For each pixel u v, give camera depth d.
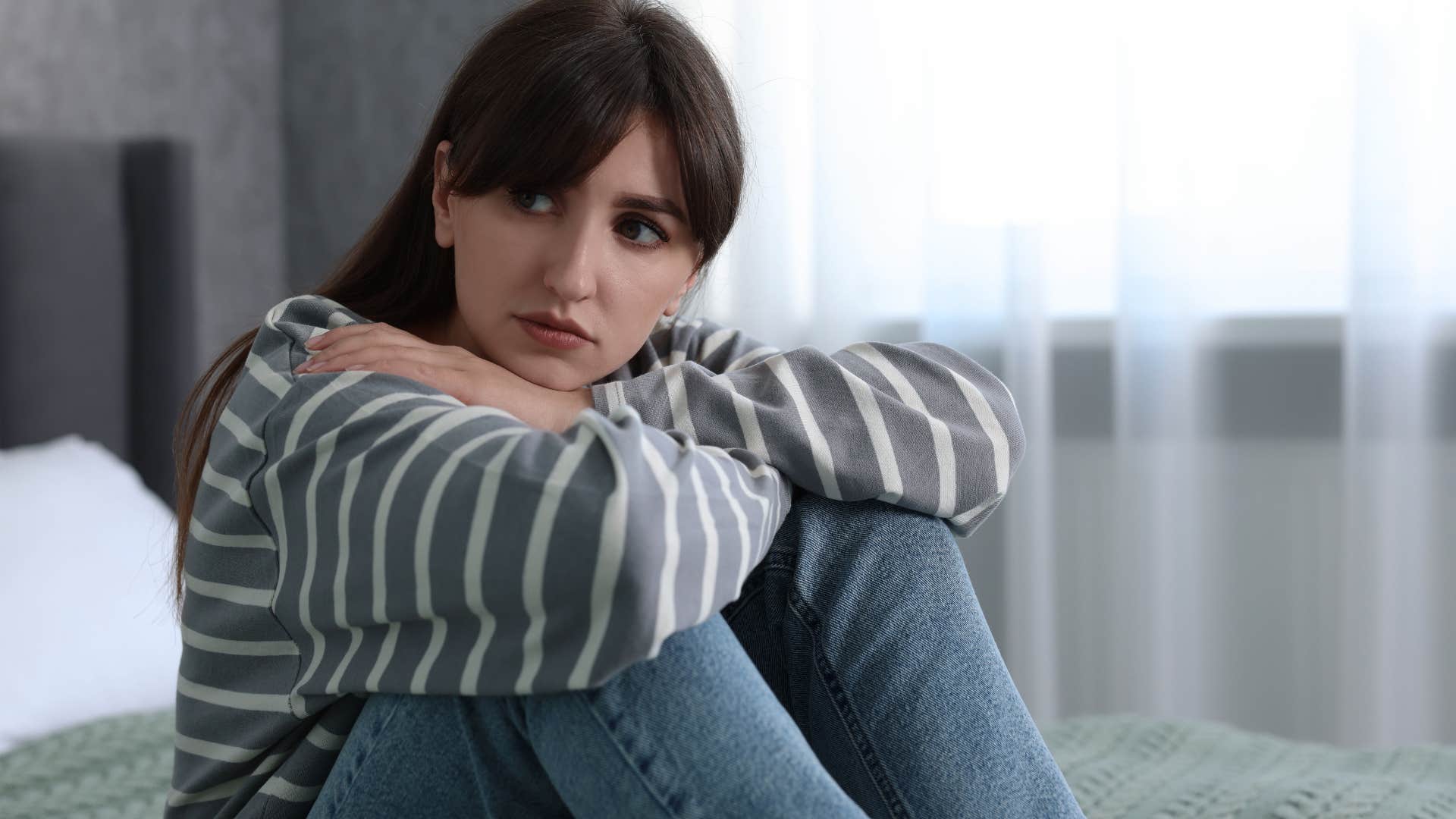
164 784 1.26
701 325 1.07
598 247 0.83
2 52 2.13
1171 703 2.29
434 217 0.95
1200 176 2.23
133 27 2.37
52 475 1.72
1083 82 2.28
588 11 0.84
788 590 0.84
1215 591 2.29
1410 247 2.12
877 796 0.81
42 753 1.35
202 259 2.54
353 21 2.67
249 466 0.81
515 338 0.85
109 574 1.61
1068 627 2.37
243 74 2.63
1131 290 2.25
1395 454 2.14
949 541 0.87
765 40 2.39
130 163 2.23
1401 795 1.12
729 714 0.67
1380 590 2.15
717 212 0.86
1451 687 2.17
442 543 0.68
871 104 2.37
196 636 0.83
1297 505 2.25
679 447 0.73
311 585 0.75
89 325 2.16
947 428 0.88
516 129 0.81
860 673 0.82
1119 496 2.29
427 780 0.75
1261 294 2.24
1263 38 2.19
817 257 2.39
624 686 0.67
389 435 0.73
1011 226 2.30
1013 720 0.83
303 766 0.83
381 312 0.97
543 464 0.67
